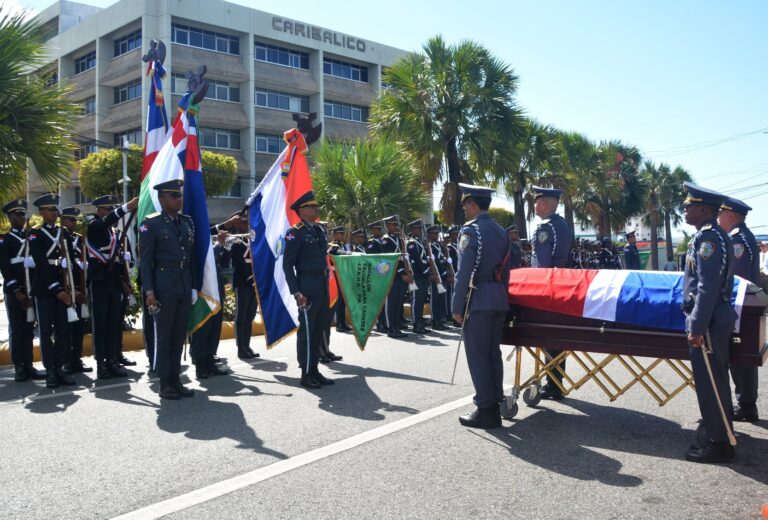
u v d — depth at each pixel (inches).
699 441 172.4
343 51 1688.0
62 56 1609.3
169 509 136.1
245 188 1529.3
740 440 186.7
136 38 1449.3
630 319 183.9
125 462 165.9
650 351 182.4
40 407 224.8
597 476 155.4
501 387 202.5
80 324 295.7
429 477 154.2
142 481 152.5
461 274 195.2
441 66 765.3
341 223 706.8
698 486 149.1
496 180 815.1
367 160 704.4
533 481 151.9
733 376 207.6
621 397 236.2
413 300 444.5
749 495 143.6
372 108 816.9
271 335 306.2
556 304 195.6
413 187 728.3
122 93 1501.0
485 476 154.9
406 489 146.7
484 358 197.9
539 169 985.5
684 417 208.8
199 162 283.7
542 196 247.9
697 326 160.7
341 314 447.8
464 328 199.3
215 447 177.9
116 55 1503.4
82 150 1546.5
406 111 767.7
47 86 394.9
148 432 192.9
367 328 320.5
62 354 264.7
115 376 284.2
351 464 163.3
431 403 227.9
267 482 151.3
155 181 270.4
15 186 383.6
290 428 196.2
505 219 1668.3
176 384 242.4
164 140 353.4
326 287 266.1
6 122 365.1
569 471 158.9
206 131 1493.6
